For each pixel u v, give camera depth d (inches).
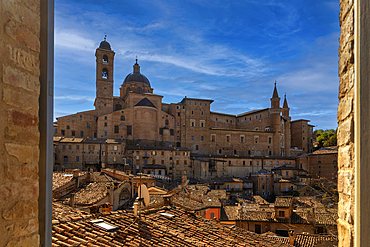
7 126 131.6
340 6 186.2
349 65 164.7
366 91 134.7
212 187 2967.5
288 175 3619.6
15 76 137.5
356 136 139.3
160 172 3075.8
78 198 1032.8
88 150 2945.4
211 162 3592.5
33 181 146.1
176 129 3981.3
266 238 620.4
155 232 460.8
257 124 4571.9
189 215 629.9
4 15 131.6
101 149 2992.1
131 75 4183.1
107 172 1951.3
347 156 164.2
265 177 3294.8
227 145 4178.2
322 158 3545.8
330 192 719.1
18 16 140.5
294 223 1314.0
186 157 3425.2
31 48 149.9
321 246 895.7
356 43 141.6
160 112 3826.3
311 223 1270.9
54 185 1063.6
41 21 160.1
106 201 1123.3
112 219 476.4
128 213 526.3
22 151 139.6
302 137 4653.1
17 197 134.9
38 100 154.5
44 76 159.3
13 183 133.2
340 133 181.6
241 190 3129.9
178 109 4040.4
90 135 3469.5
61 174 1293.1
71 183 1168.8
